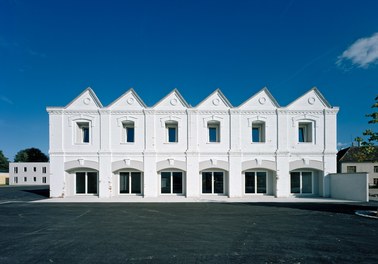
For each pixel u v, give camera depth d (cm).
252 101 2194
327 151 2152
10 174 6216
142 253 738
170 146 2148
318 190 2183
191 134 2150
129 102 2180
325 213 1380
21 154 8588
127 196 2130
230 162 2128
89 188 2178
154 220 1192
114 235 930
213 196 2120
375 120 1345
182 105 2180
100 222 1152
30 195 2367
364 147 1421
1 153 9819
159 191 2158
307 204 1730
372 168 3659
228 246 800
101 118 2161
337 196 2055
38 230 1012
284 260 686
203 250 762
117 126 2161
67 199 1983
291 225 1089
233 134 2159
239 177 2119
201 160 2136
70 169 2141
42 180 6275
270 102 2194
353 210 1482
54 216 1299
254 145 2161
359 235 936
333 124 2180
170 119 2166
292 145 2162
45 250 772
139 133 2159
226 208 1548
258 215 1319
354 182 1927
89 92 2181
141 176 2164
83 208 1553
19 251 766
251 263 664
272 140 2166
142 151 2130
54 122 2156
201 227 1050
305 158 2152
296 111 2181
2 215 1334
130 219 1218
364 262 679
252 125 2241
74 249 779
